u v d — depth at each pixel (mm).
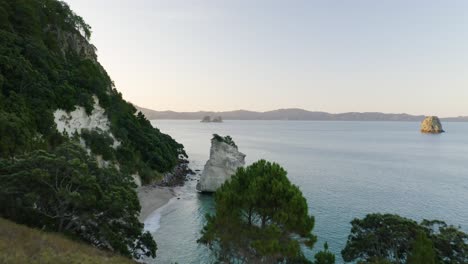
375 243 25594
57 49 74875
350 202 65750
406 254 24922
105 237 27562
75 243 25078
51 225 27656
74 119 62875
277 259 19562
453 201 67250
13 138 40875
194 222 54250
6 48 53906
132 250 34844
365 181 87438
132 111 106188
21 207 26594
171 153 104312
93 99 69938
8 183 24828
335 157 139125
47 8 81125
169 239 46375
